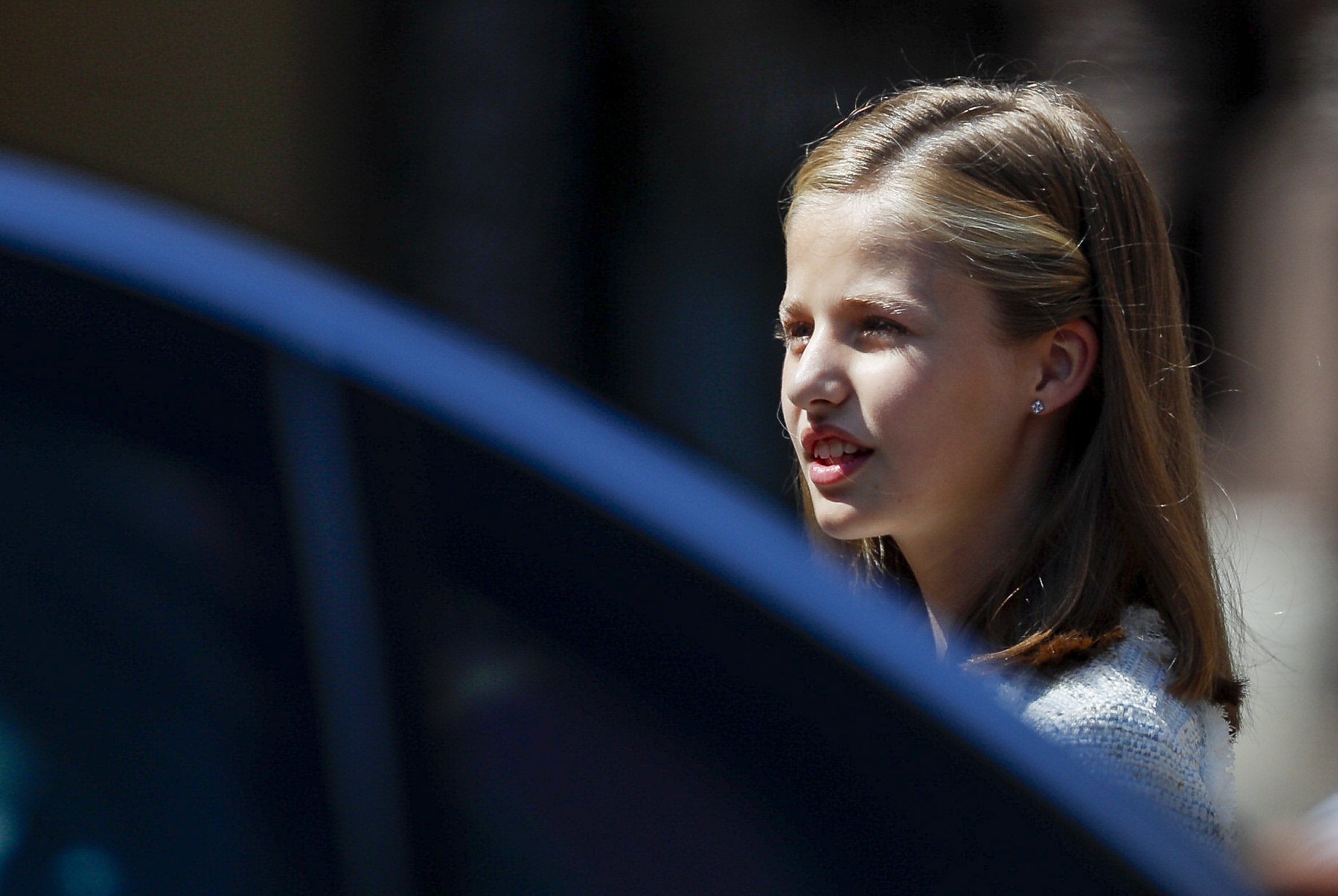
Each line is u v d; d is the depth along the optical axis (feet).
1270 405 106.11
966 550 22.02
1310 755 70.69
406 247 89.51
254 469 13.82
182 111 88.28
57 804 13.02
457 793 13.44
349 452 14.06
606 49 91.71
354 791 13.07
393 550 13.83
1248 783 68.69
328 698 13.23
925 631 23.09
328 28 88.58
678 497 15.44
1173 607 21.22
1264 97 94.48
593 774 13.99
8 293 13.94
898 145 21.67
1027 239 21.12
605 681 14.28
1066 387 21.71
